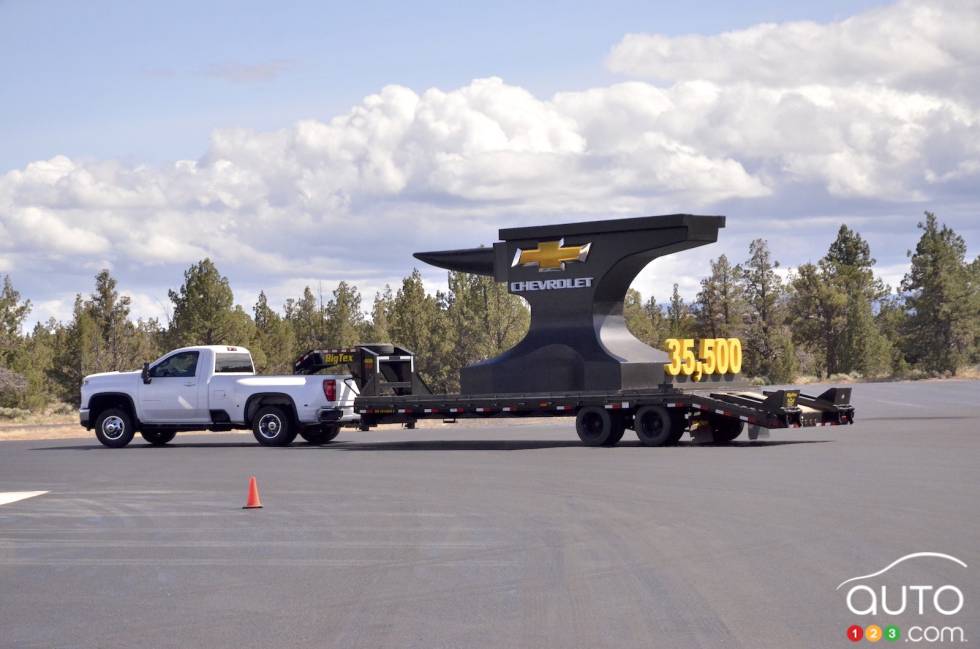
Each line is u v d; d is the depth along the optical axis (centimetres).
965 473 1759
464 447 2564
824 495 1510
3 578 1066
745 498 1498
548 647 767
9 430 4231
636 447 2417
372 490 1714
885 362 8675
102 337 6400
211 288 6112
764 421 2330
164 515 1490
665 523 1298
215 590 984
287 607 909
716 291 8850
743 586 945
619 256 2494
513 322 6362
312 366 2825
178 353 2806
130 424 2817
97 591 995
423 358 6475
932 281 8706
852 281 9019
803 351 9488
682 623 824
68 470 2184
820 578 971
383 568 1065
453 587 968
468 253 2678
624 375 2469
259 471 2064
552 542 1186
